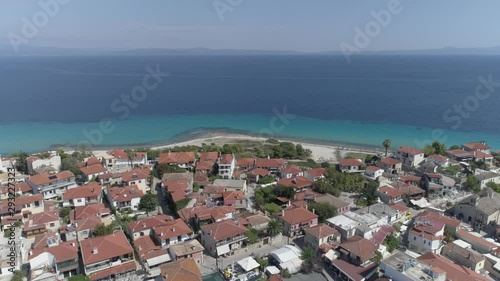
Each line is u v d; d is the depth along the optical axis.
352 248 66.56
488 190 92.00
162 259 66.44
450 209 93.00
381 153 154.88
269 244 75.75
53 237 70.88
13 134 190.88
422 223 76.94
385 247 69.88
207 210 82.50
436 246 71.06
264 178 115.06
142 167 119.69
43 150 161.38
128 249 65.69
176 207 87.38
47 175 100.62
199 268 66.56
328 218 83.06
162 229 72.94
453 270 59.56
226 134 197.12
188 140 183.00
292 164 133.12
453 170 116.25
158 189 107.06
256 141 179.75
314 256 67.81
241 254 71.69
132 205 91.94
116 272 61.88
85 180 110.19
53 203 92.38
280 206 95.12
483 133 193.25
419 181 109.94
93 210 84.31
